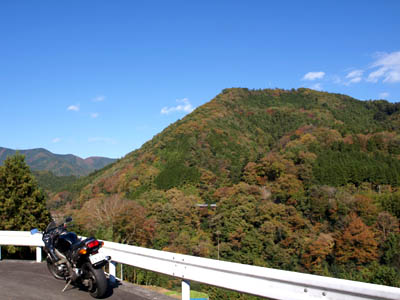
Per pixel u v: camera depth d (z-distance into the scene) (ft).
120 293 16.97
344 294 10.21
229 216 181.68
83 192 285.84
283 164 240.53
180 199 200.54
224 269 13.43
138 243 131.85
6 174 50.57
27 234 24.52
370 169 229.04
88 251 15.84
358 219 162.30
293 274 11.44
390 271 68.33
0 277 19.84
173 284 64.44
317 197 192.75
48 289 17.44
